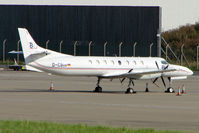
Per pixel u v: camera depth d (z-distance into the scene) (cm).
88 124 7025
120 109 9038
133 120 7525
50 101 10406
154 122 7325
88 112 8488
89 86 15825
